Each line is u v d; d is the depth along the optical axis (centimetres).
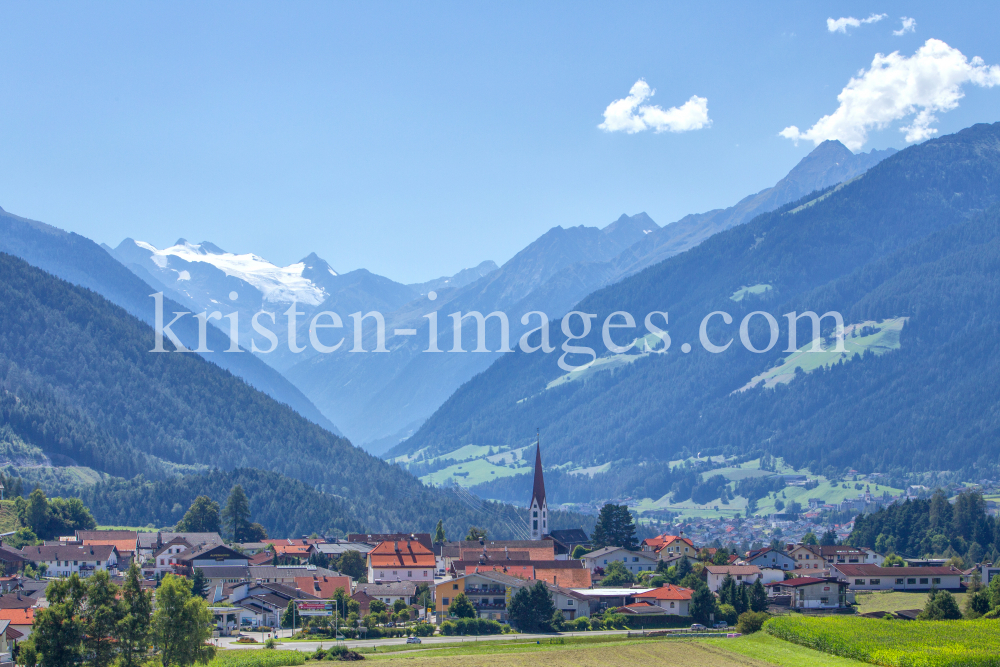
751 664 13150
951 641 13925
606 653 14138
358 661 13600
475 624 17550
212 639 16800
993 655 12775
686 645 14800
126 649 12519
